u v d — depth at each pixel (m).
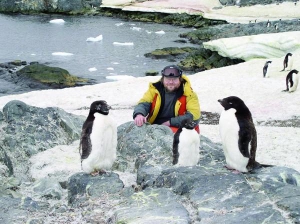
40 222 4.93
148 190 5.40
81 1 67.38
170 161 6.69
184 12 61.59
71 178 5.90
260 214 4.51
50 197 6.03
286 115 17.97
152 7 64.06
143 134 7.66
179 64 38.81
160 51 42.03
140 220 4.55
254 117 18.02
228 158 5.67
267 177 5.40
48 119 8.57
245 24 50.50
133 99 22.41
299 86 22.36
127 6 65.62
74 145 8.26
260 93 22.09
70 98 22.77
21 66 36.16
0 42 46.12
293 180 5.46
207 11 61.44
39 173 7.03
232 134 5.45
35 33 51.41
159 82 7.76
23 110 8.56
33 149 7.76
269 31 45.69
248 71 27.70
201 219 4.56
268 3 61.81
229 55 36.44
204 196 5.00
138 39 49.34
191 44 47.03
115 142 5.83
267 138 11.99
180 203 4.96
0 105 21.45
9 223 4.87
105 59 39.84
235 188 5.09
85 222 4.89
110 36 50.66
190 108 7.59
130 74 34.94
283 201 4.69
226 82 24.89
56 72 32.16
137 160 6.98
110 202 5.30
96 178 5.79
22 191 6.30
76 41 47.53
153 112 7.81
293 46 33.94
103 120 5.57
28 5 66.81
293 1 61.50
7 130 8.02
